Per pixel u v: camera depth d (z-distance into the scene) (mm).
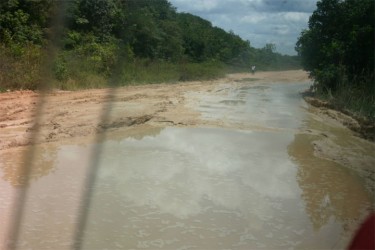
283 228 6316
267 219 6602
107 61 23641
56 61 20188
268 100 20312
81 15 27297
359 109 15102
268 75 47969
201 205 7039
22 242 5582
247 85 31125
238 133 12297
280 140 11602
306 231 6238
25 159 9094
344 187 8102
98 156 9555
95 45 25219
